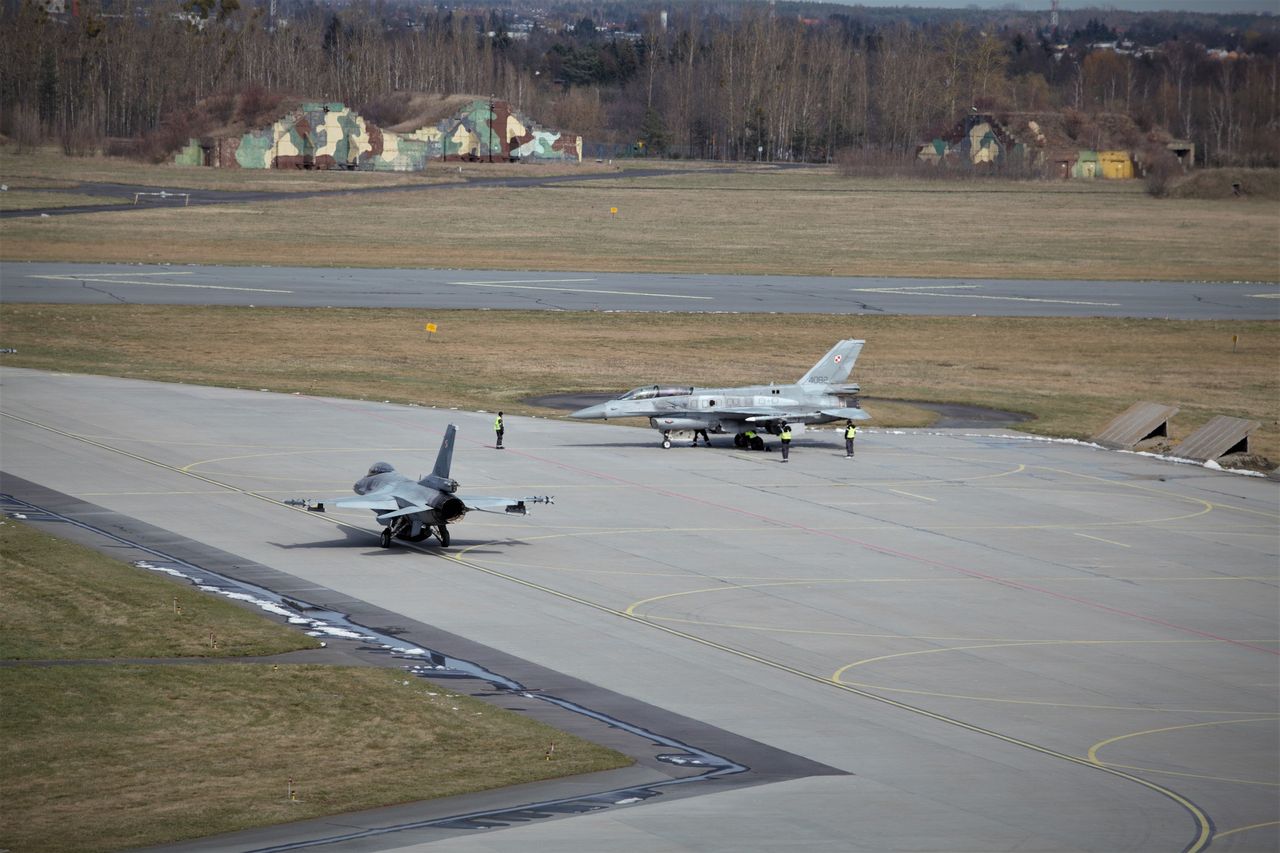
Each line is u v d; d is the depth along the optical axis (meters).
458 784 115.38
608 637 159.38
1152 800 115.62
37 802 109.56
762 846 101.56
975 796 114.94
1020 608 177.00
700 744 126.94
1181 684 150.50
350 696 136.25
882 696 142.88
